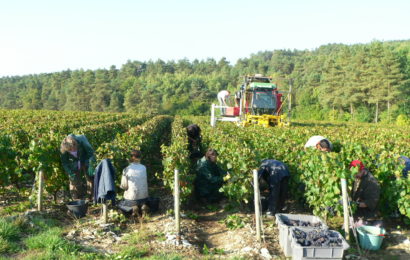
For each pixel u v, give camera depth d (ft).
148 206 25.88
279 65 631.97
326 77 290.97
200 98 392.27
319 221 20.92
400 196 23.35
